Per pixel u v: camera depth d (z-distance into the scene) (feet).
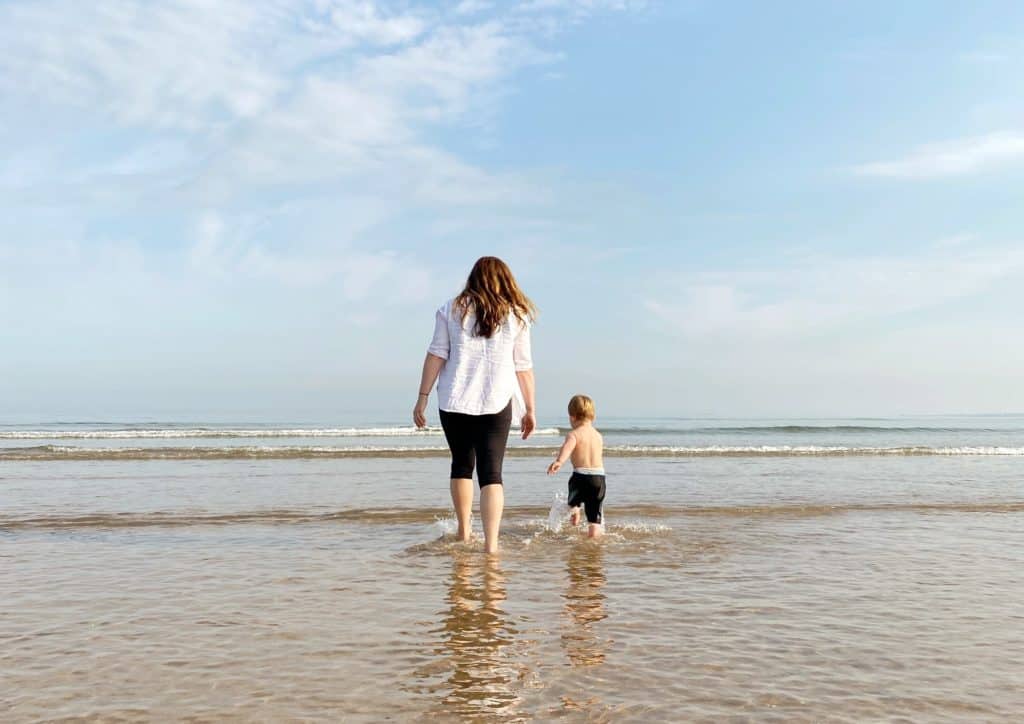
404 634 10.83
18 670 9.19
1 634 10.78
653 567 15.96
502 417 17.63
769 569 15.83
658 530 20.97
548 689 8.60
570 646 10.30
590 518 20.11
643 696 8.39
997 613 12.30
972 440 97.96
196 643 10.36
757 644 10.46
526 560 16.62
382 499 27.71
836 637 10.85
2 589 13.64
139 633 10.85
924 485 33.91
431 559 16.60
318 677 8.97
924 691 8.64
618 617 11.87
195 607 12.36
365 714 7.81
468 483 18.33
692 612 12.24
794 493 30.35
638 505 26.30
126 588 13.73
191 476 36.55
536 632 11.00
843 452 60.85
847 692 8.59
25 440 79.30
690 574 15.28
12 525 21.18
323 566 15.75
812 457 55.42
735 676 9.10
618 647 10.27
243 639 10.56
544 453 56.49
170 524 21.47
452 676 9.03
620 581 14.56
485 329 17.34
